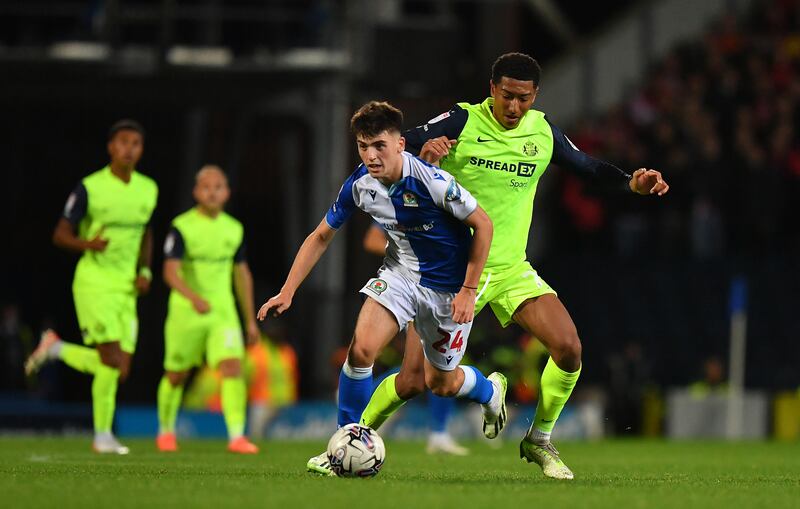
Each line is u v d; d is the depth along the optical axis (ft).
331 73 204.54
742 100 264.72
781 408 217.56
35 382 209.36
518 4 263.29
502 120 82.48
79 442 147.13
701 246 252.83
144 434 183.83
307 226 218.38
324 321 204.54
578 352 80.33
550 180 273.75
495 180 82.69
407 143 82.07
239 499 63.21
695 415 217.97
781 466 115.14
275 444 157.38
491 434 87.40
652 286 254.27
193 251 126.72
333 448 78.07
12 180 233.35
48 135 230.68
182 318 128.06
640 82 299.58
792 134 261.03
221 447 140.56
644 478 87.92
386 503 61.52
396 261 78.69
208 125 220.23
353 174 77.87
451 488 71.10
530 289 82.48
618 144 260.62
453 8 248.93
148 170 228.84
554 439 202.90
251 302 129.90
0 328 213.46
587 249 268.82
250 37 227.61
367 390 79.20
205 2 217.97
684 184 252.42
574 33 312.09
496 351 190.90
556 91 288.51
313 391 206.08
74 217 116.88
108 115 226.79
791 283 247.70
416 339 82.17
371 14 218.18
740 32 288.30
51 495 64.69
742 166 248.52
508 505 61.87
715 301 249.14
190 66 200.03
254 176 231.30
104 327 118.93
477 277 75.66
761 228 246.88
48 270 239.91
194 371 218.79
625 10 317.42
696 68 282.36
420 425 192.75
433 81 207.92
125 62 200.44
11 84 203.51
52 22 230.68
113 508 59.41
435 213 76.02
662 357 246.47
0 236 236.22
